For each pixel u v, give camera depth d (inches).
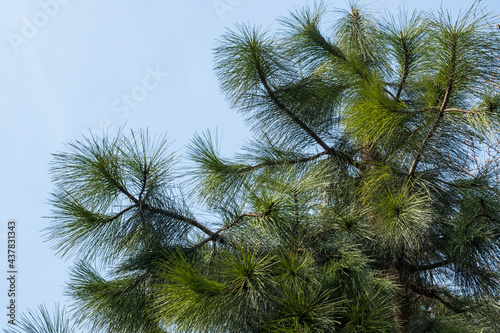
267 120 160.7
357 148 159.9
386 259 151.1
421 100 144.9
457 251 141.3
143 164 125.2
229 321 115.6
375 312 113.7
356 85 149.4
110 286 126.4
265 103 158.9
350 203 149.2
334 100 157.9
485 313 148.6
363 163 155.4
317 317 106.2
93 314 126.0
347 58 157.2
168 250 128.5
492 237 132.6
